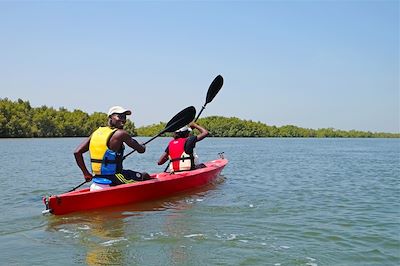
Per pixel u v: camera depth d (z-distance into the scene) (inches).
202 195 323.6
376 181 427.8
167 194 311.9
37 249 181.8
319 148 1402.6
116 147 262.4
